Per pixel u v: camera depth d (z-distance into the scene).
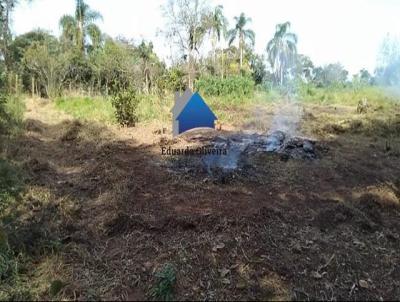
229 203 3.90
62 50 18.31
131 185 4.43
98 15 21.78
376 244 3.45
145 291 2.75
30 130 7.55
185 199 4.03
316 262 3.10
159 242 3.29
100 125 7.75
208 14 15.30
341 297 2.79
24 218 3.72
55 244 3.22
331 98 13.11
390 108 10.23
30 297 2.70
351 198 4.29
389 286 2.95
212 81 13.69
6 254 3.06
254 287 2.80
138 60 15.57
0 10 10.85
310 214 3.83
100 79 17.34
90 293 2.73
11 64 16.12
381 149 6.36
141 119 8.30
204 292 2.76
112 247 3.29
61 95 15.23
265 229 3.45
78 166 5.43
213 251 3.12
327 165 5.27
